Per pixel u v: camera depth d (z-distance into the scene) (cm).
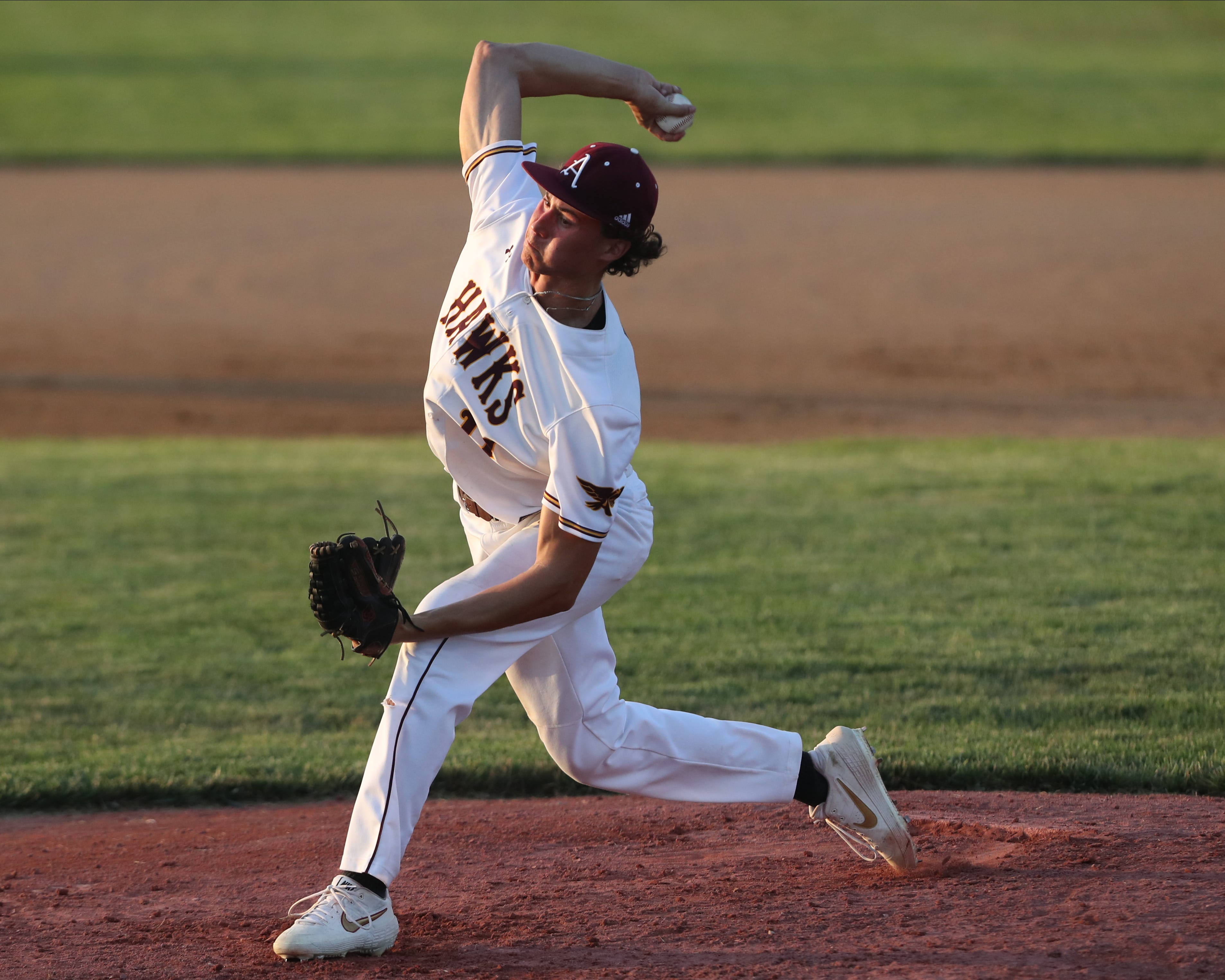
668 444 4381
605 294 1085
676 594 2641
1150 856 1236
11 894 1338
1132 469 3575
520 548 1124
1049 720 1905
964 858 1299
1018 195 8856
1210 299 6531
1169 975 935
